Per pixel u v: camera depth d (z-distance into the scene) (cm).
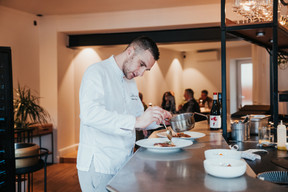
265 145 183
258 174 115
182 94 960
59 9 455
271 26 188
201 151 141
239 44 821
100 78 148
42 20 497
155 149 142
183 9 445
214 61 915
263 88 549
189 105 564
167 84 882
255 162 144
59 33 498
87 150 152
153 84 813
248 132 211
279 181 116
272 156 157
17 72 459
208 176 98
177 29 478
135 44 155
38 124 473
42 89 499
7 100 168
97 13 477
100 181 150
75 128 549
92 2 420
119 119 133
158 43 493
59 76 500
